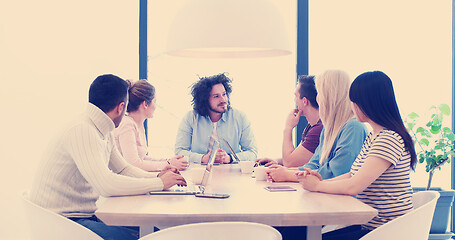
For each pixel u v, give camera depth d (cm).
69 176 189
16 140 375
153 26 386
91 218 198
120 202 165
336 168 214
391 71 384
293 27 389
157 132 391
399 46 383
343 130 221
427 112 382
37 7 373
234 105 385
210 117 354
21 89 374
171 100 389
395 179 181
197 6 201
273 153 388
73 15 374
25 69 374
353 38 385
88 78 375
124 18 379
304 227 218
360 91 187
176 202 165
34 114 375
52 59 374
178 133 355
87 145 181
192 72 387
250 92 386
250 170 256
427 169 349
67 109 375
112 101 196
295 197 176
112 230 182
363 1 384
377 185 184
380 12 383
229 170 271
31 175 376
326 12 386
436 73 383
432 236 338
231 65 385
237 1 198
